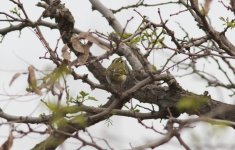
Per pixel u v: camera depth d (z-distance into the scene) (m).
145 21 10.41
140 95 11.78
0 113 10.20
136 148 8.20
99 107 11.44
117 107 11.34
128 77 12.29
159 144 8.20
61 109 8.48
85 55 9.08
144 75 12.15
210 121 8.23
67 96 9.47
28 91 8.48
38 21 10.47
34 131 8.35
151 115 11.42
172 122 8.38
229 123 8.40
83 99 10.87
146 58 10.98
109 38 9.73
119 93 10.09
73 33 11.77
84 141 8.19
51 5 11.02
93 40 9.19
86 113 11.20
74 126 9.64
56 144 9.62
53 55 8.84
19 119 10.07
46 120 9.98
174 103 11.36
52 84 8.32
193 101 9.15
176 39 11.21
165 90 11.58
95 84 9.83
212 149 8.41
